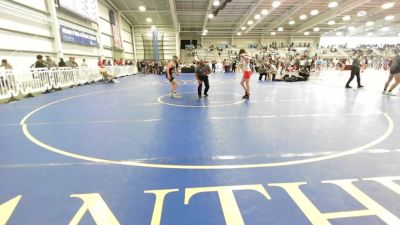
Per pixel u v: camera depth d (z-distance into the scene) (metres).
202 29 33.75
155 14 23.19
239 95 8.91
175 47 29.38
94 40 16.11
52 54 11.66
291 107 6.56
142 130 4.52
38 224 1.96
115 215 2.06
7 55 8.91
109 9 19.47
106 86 12.34
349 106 6.59
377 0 20.66
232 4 20.97
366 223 1.94
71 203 2.23
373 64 32.75
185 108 6.54
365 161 3.07
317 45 40.44
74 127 4.74
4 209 2.15
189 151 3.45
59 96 8.79
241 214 2.07
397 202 2.22
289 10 23.89
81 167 2.96
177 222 1.97
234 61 28.06
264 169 2.88
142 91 10.30
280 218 2.01
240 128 4.59
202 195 2.35
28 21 9.93
